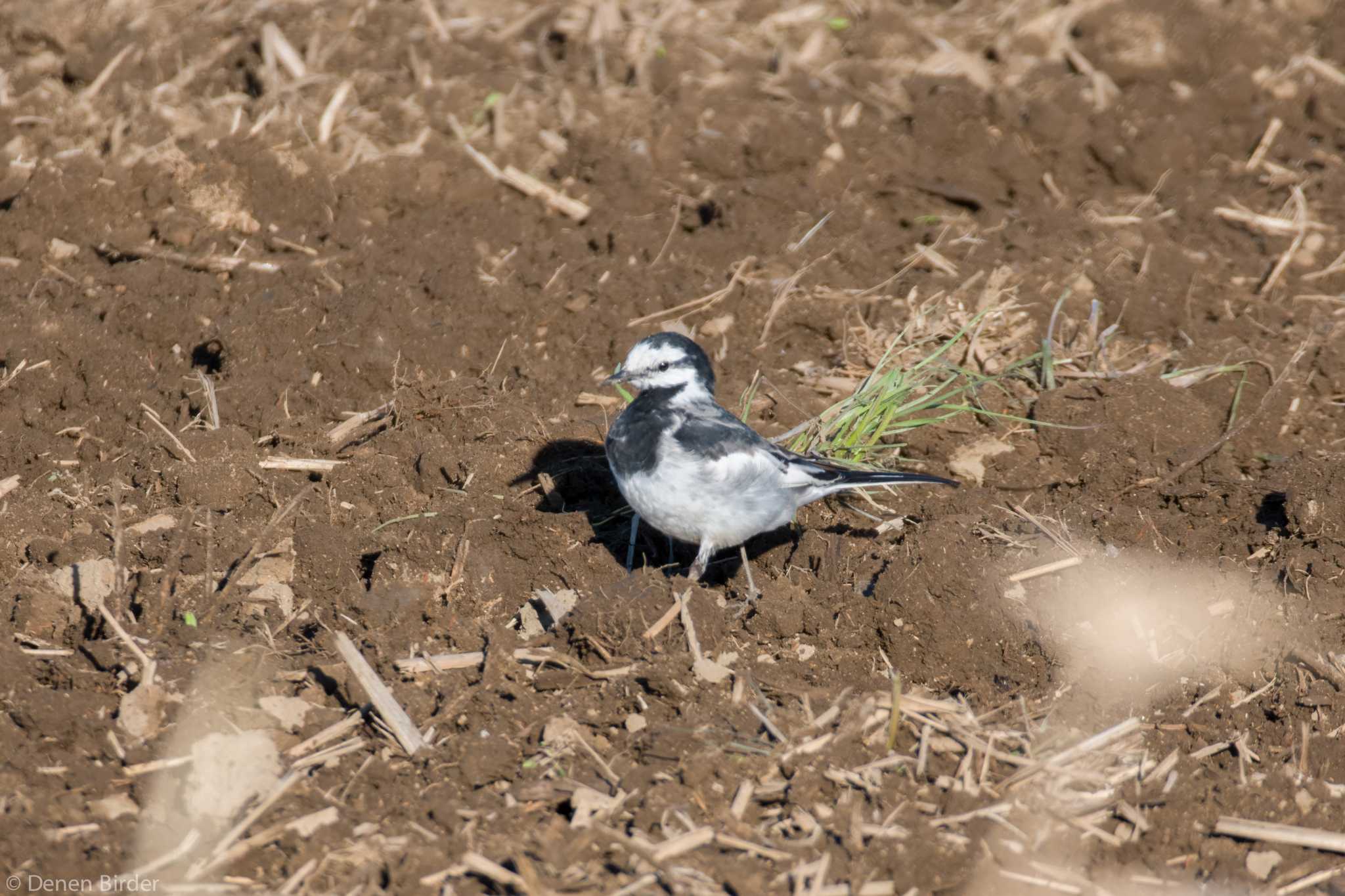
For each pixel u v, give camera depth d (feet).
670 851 26.53
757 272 51.26
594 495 39.58
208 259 50.11
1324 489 36.63
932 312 49.03
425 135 58.54
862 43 67.67
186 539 34.71
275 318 46.47
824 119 61.00
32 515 35.86
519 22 67.97
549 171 58.34
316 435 41.63
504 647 31.35
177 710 29.14
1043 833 27.89
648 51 65.41
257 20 64.80
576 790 28.19
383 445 41.06
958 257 53.42
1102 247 54.49
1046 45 67.67
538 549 35.78
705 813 27.78
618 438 35.29
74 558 34.47
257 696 29.86
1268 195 59.16
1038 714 31.68
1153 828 28.27
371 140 57.67
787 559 37.50
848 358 47.52
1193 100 63.57
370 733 29.45
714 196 56.24
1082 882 26.73
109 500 37.37
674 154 59.11
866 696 31.22
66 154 55.67
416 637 32.68
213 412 42.04
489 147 58.70
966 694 32.50
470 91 61.62
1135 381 44.42
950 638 33.06
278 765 27.84
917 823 27.55
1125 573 35.40
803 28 69.31
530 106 61.41
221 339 45.52
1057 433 42.80
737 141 59.11
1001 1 72.08
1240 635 33.68
